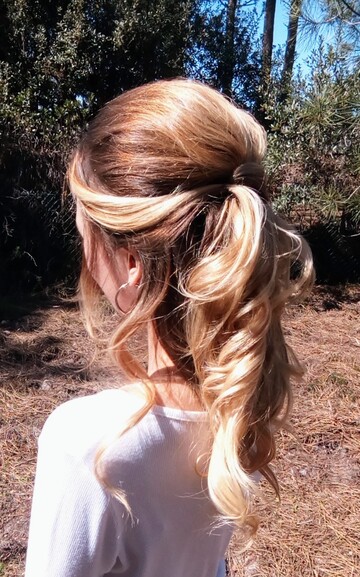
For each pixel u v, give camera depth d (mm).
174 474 735
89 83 7836
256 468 842
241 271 732
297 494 2928
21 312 5855
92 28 7773
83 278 873
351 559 2490
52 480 695
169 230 740
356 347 5301
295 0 5402
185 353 766
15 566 2377
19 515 2666
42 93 7738
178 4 8570
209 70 9609
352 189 6730
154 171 743
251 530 825
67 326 5480
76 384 4117
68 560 688
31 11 7664
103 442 685
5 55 7602
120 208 741
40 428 3451
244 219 743
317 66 6574
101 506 685
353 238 7578
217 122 760
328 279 7633
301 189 6754
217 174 764
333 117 6375
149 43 7926
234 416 754
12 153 6734
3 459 3102
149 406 715
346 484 3051
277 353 852
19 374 4211
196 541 800
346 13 5371
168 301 770
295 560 2459
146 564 750
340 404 3955
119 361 779
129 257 770
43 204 6730
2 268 6648
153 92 782
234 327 762
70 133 7164
